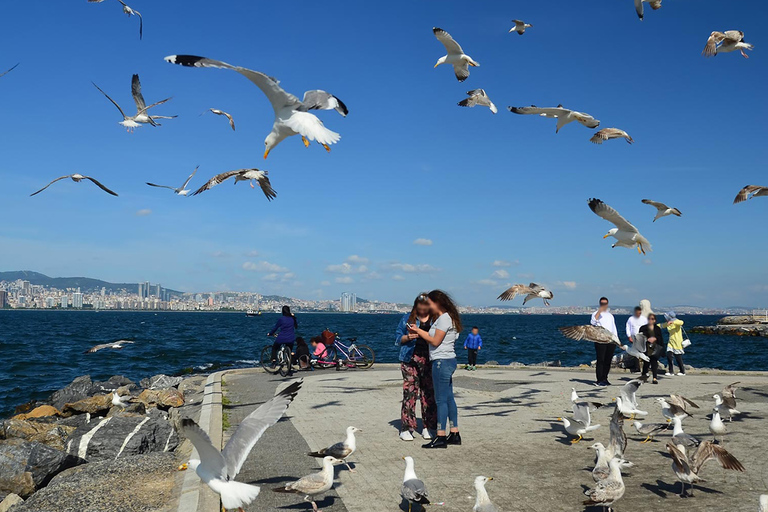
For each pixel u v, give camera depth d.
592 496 5.98
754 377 18.17
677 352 18.44
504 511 6.29
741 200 12.02
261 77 6.51
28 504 7.23
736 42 10.49
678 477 6.78
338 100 7.11
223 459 5.11
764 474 7.59
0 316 180.75
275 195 10.03
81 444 9.80
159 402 15.42
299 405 13.01
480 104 11.54
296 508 6.50
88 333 72.56
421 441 9.52
